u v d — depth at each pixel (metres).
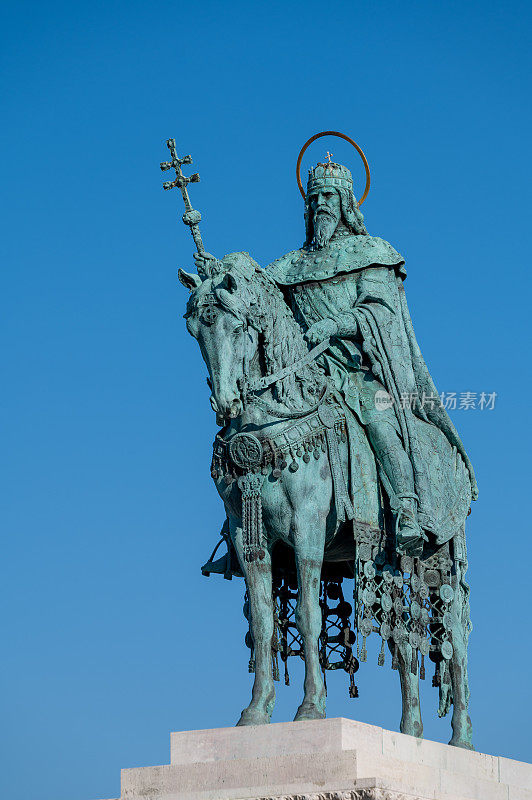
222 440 37.56
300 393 37.72
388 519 38.72
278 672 38.47
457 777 35.97
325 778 32.88
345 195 42.25
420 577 39.72
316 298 40.91
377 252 41.00
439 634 40.84
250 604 37.16
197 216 37.47
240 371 35.91
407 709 38.84
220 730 34.84
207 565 40.00
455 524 40.81
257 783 33.50
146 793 34.50
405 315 41.56
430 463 40.38
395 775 33.94
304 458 37.06
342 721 33.56
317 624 36.56
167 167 38.06
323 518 37.28
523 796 38.22
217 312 35.78
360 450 38.66
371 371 39.59
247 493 37.00
